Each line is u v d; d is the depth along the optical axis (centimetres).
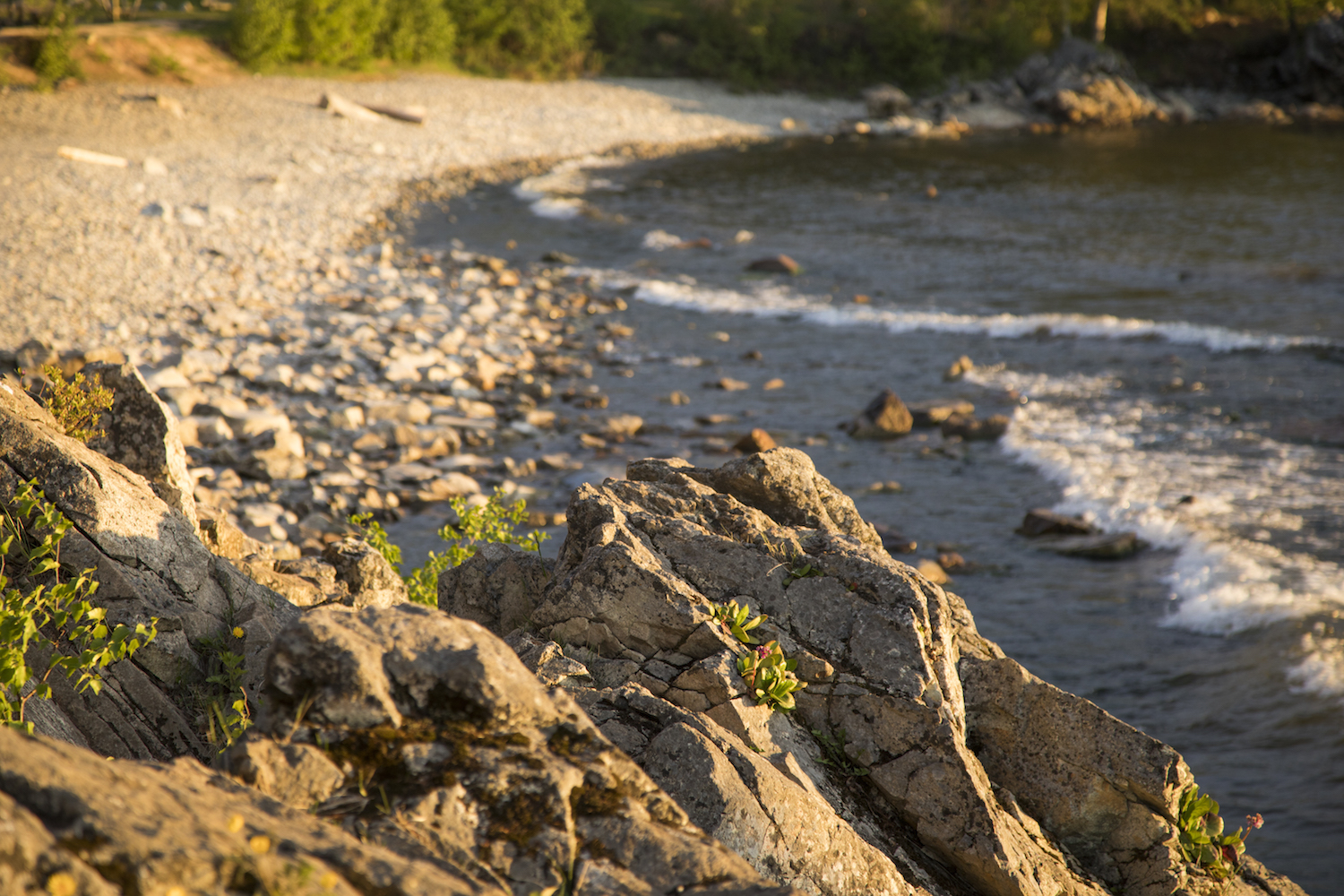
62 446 494
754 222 3625
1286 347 2142
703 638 491
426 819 280
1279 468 1530
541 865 280
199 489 1283
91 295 2133
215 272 2442
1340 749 899
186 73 4984
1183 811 516
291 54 5544
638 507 574
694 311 2556
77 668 423
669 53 7206
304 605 638
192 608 505
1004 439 1680
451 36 6284
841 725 490
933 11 7388
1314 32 7256
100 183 3200
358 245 3002
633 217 3691
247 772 275
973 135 6444
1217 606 1130
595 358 2131
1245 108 7069
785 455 624
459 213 3634
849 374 2067
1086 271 2900
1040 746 518
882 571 525
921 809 469
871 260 3069
